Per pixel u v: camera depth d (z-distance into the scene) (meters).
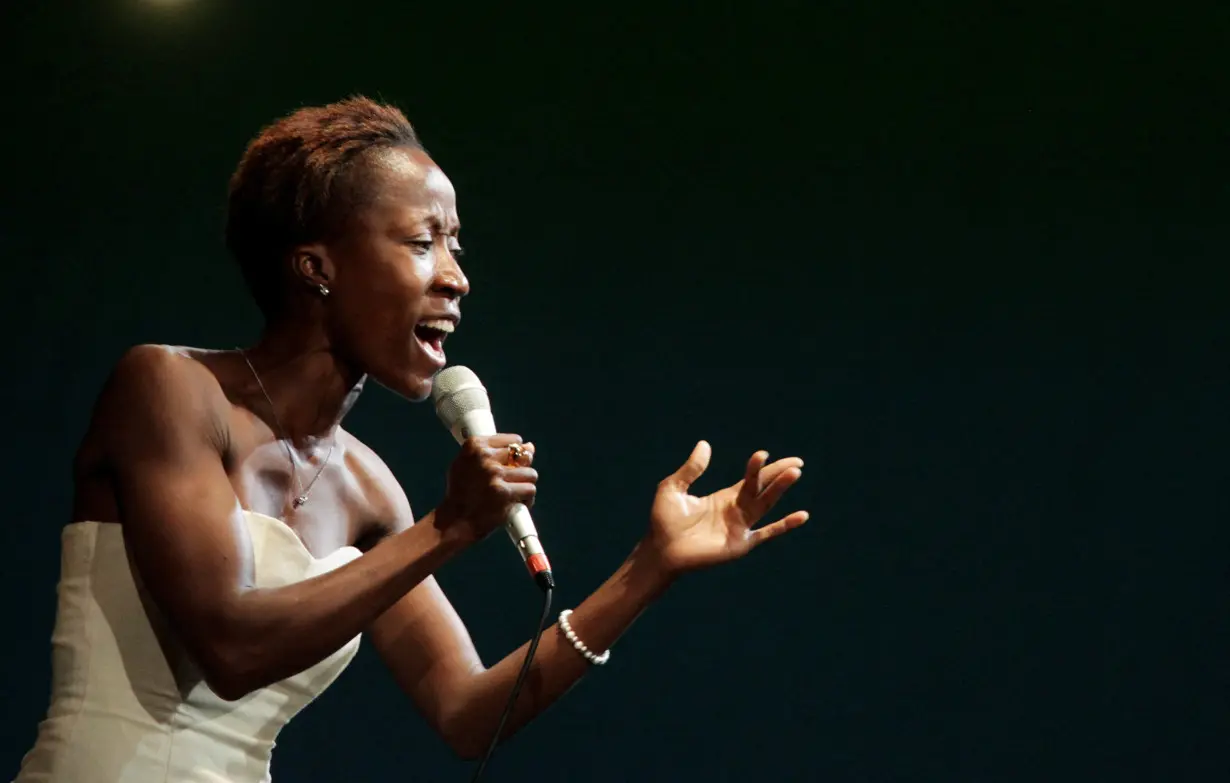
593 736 8.73
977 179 9.09
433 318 4.21
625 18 9.34
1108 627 8.67
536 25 9.34
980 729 8.62
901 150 9.15
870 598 8.77
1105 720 8.59
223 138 9.20
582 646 4.54
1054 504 8.78
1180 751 8.54
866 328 9.00
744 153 9.21
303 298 4.23
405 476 8.94
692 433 8.95
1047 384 8.88
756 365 9.00
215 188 9.16
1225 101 9.06
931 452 8.87
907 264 9.04
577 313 9.10
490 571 8.84
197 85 9.26
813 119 9.21
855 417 8.92
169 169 9.20
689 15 9.33
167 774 4.04
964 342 8.95
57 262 9.12
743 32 9.30
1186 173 9.01
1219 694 8.58
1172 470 8.77
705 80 9.28
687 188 9.20
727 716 8.72
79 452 4.12
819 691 8.71
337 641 3.78
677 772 8.67
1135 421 8.83
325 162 4.16
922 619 8.73
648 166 9.23
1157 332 8.89
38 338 9.05
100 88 9.26
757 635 8.78
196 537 3.81
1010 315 8.95
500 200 9.20
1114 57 9.14
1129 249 8.97
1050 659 8.66
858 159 9.16
